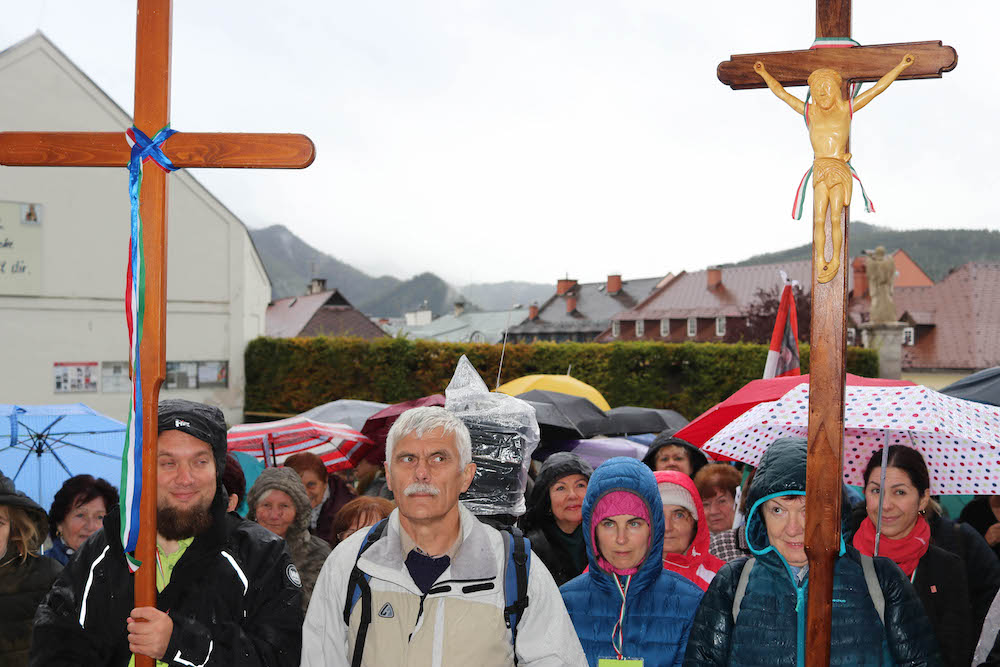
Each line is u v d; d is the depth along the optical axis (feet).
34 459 19.49
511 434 12.76
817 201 7.96
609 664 9.54
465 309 290.56
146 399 8.27
